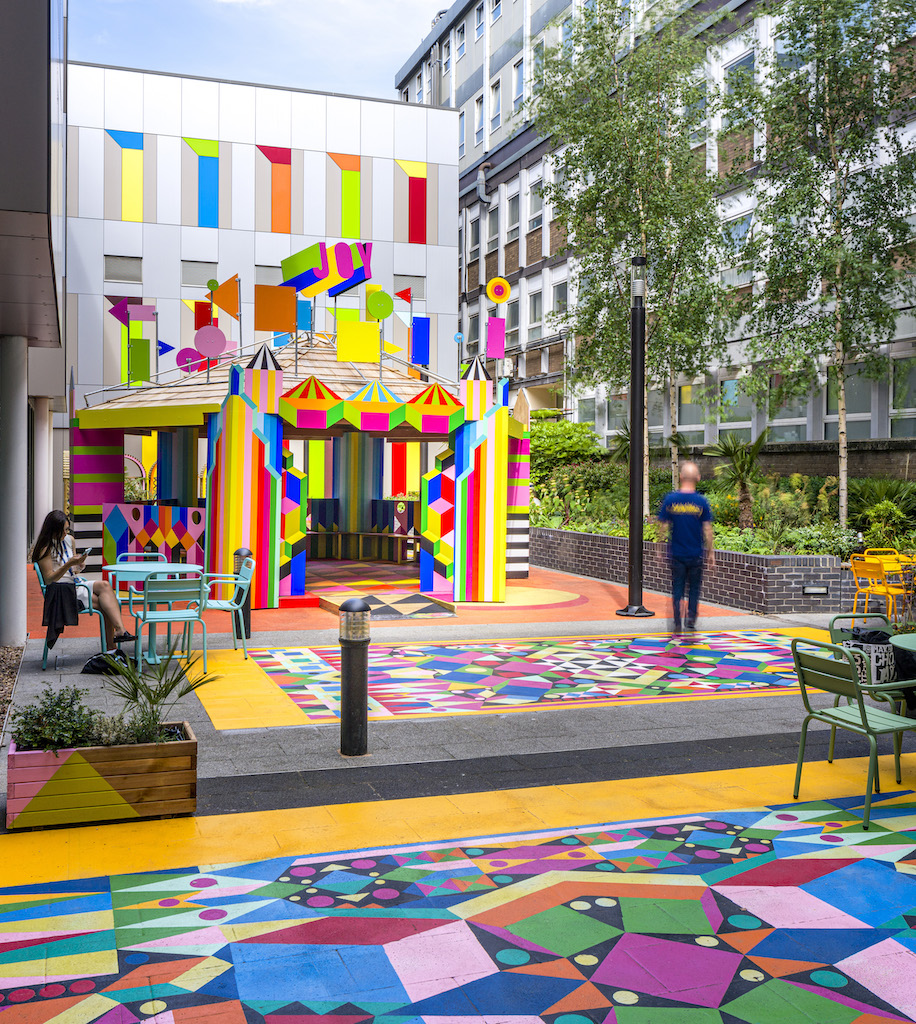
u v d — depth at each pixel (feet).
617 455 83.30
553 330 111.55
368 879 14.99
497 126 128.98
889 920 13.73
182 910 13.80
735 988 11.75
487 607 49.85
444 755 22.22
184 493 64.39
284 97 97.14
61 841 16.47
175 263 93.56
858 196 54.24
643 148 64.44
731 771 21.21
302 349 62.34
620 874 15.30
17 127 17.30
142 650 33.96
